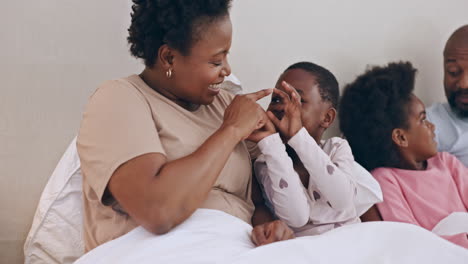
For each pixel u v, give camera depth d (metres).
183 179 1.06
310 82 1.45
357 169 1.50
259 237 1.12
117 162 1.09
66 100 1.64
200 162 1.08
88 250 1.25
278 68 1.96
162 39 1.21
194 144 1.23
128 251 1.05
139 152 1.09
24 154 1.60
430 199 1.71
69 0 1.63
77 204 1.39
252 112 1.20
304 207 1.32
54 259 1.38
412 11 2.16
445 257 0.99
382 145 1.78
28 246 1.39
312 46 2.00
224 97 1.45
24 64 1.59
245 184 1.35
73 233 1.38
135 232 1.11
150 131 1.14
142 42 1.24
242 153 1.34
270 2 1.92
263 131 1.33
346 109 1.87
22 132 1.59
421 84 2.19
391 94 1.79
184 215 1.07
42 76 1.61
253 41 1.91
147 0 1.21
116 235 1.19
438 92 2.22
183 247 1.04
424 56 2.19
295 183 1.32
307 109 1.44
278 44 1.95
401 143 1.77
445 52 2.03
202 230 1.09
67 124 1.65
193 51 1.19
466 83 1.96
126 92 1.19
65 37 1.63
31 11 1.59
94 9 1.66
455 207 1.72
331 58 2.03
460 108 2.00
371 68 2.01
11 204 1.58
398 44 2.14
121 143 1.10
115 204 1.20
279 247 1.01
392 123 1.77
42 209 1.38
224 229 1.12
